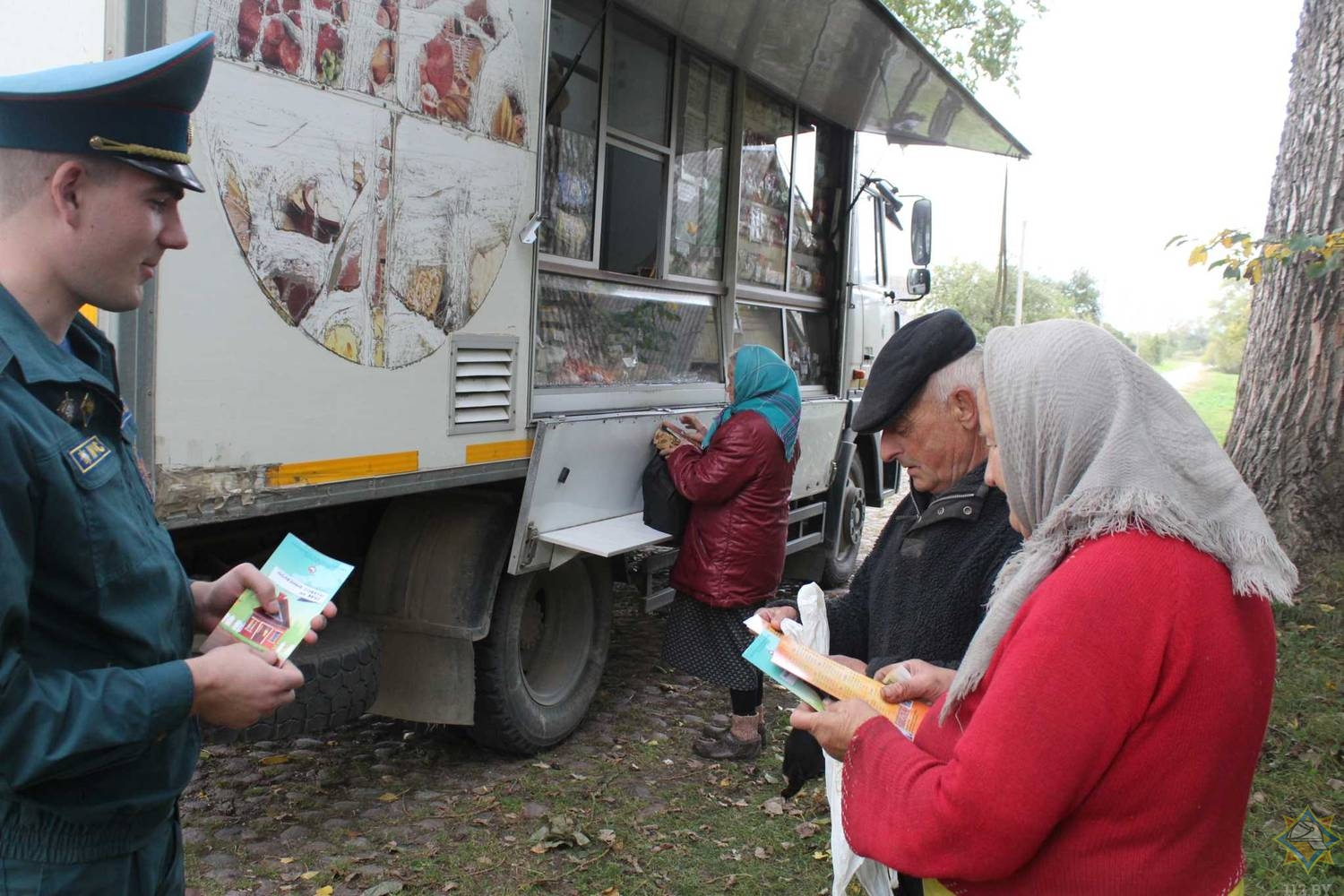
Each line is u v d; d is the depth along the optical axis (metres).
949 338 1.91
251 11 2.33
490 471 3.23
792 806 3.53
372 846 3.12
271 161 2.41
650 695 4.60
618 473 3.86
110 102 1.25
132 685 1.25
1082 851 1.21
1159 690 1.16
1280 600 1.16
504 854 3.11
